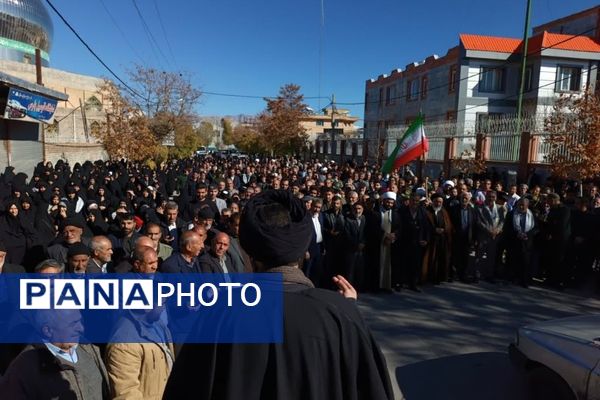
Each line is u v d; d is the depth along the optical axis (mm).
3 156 17156
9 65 35625
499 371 4742
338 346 1278
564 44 25453
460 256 8266
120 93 25562
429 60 30891
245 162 27125
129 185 11992
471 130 20250
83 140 27266
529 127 15852
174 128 32938
